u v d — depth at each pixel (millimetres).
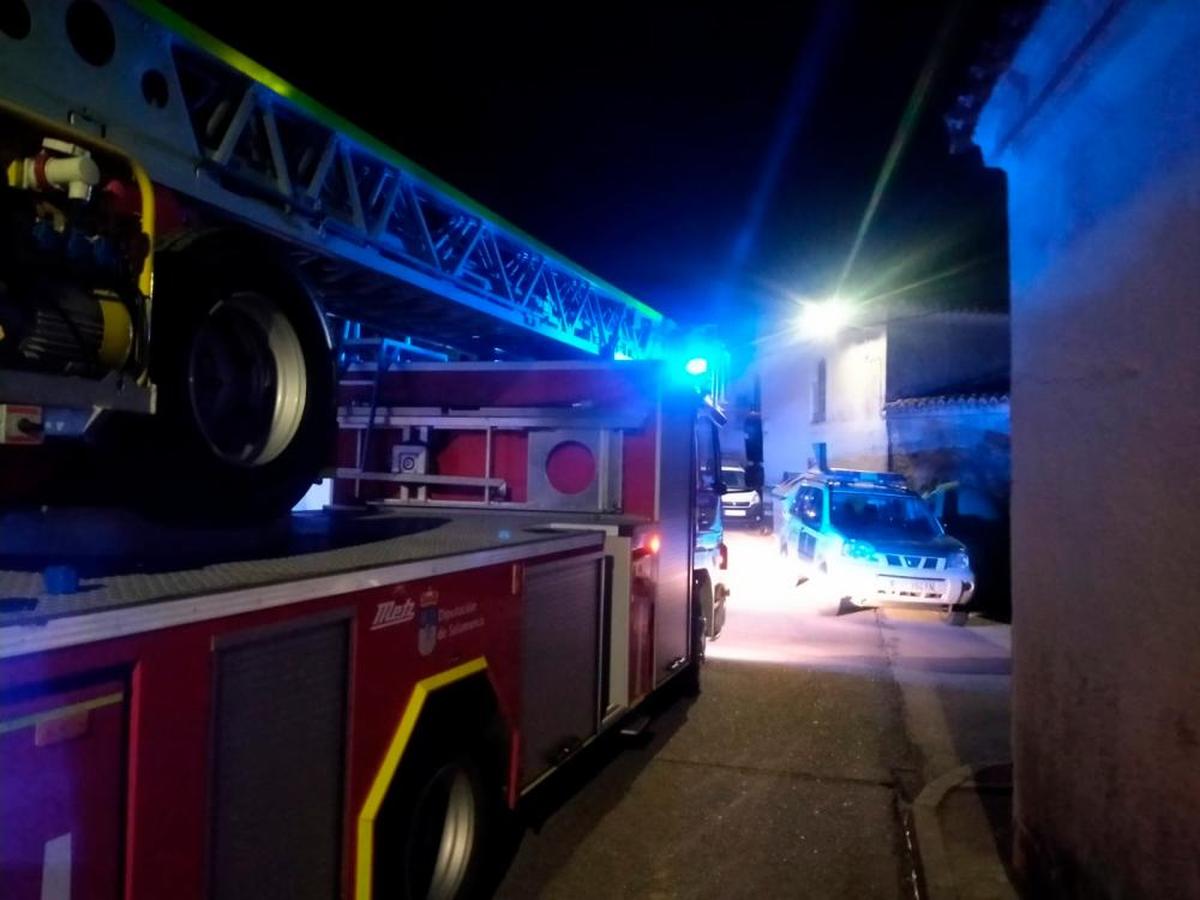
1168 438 2723
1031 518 4012
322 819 2654
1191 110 2572
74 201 2266
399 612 3039
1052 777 3699
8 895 1717
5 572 2455
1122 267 3045
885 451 20625
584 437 5938
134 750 1990
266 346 3418
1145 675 2859
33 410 2191
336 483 6227
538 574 4176
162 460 2797
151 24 3230
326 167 4145
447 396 6164
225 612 2252
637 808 5176
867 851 4656
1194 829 2549
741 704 7383
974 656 9594
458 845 3664
